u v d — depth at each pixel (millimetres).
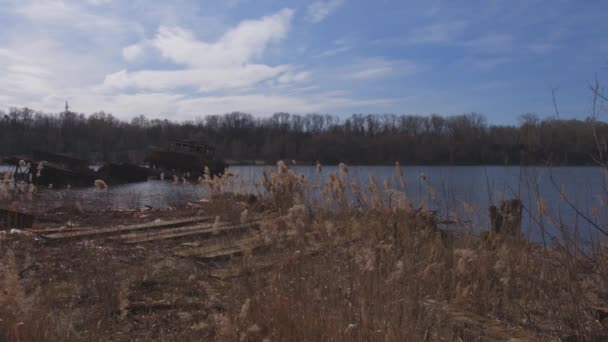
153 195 23500
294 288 5086
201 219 11336
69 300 5293
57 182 33094
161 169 47562
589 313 5480
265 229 6531
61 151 99250
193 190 27672
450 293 5789
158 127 120625
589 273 6363
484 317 5434
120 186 35625
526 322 5328
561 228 6309
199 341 4430
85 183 35531
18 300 4008
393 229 7316
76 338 4277
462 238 7484
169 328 4785
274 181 12180
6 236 7715
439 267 6051
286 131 102688
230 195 13664
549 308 5598
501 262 5828
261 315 4590
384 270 6047
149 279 6094
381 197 7969
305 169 13102
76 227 9898
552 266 6305
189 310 5199
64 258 6867
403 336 4266
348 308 4738
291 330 4375
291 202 11320
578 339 4844
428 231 7539
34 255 7012
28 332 3965
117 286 5625
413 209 7996
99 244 7992
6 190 10734
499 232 7328
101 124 110562
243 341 3939
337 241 6379
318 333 4336
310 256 6066
